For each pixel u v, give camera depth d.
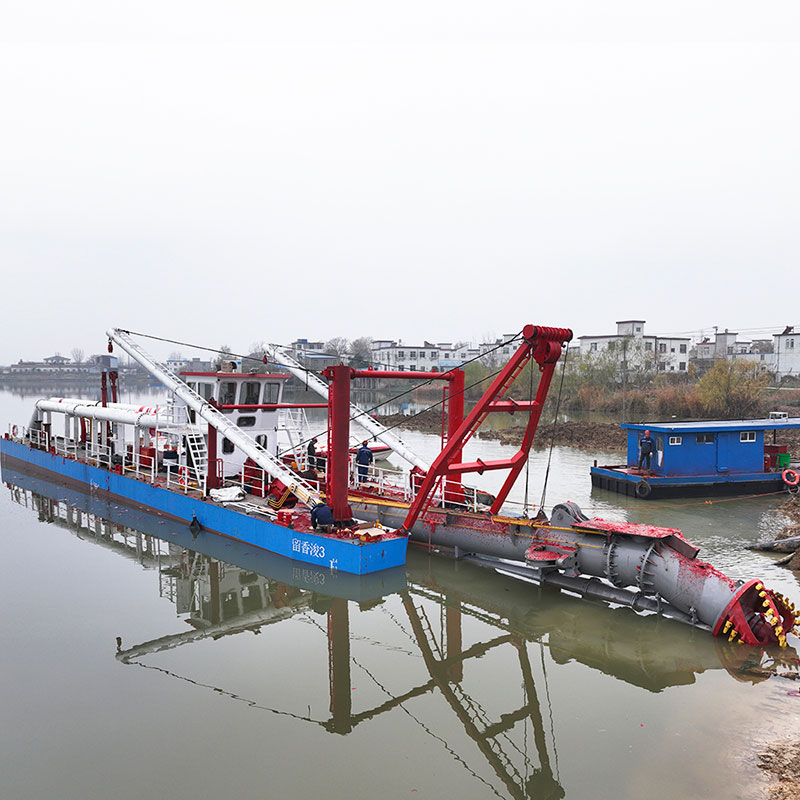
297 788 7.78
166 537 20.17
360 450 24.14
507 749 8.62
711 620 12.06
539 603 14.39
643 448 25.50
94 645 12.24
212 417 20.45
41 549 19.14
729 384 51.47
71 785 7.85
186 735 9.03
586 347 95.31
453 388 18.78
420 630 13.05
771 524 20.22
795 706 9.39
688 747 8.38
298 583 16.02
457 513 17.23
